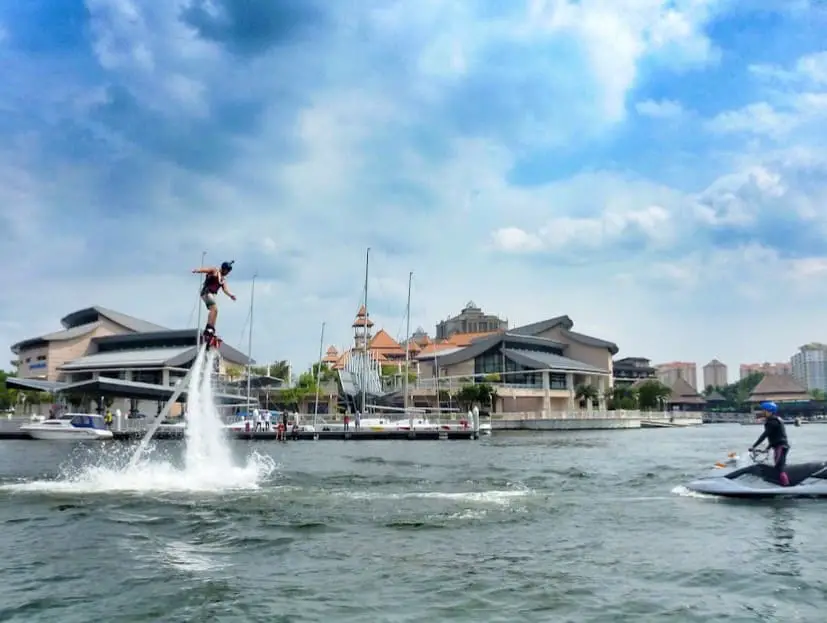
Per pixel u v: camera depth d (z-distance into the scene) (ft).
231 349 449.06
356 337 493.77
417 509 60.29
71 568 40.37
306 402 404.77
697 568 39.52
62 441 231.09
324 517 56.49
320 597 34.53
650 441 217.77
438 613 32.04
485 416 344.28
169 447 173.27
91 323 443.73
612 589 35.63
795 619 30.89
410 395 383.45
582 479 85.40
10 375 464.24
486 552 43.96
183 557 43.01
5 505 62.64
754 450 66.39
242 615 31.86
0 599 34.35
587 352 465.88
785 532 48.83
